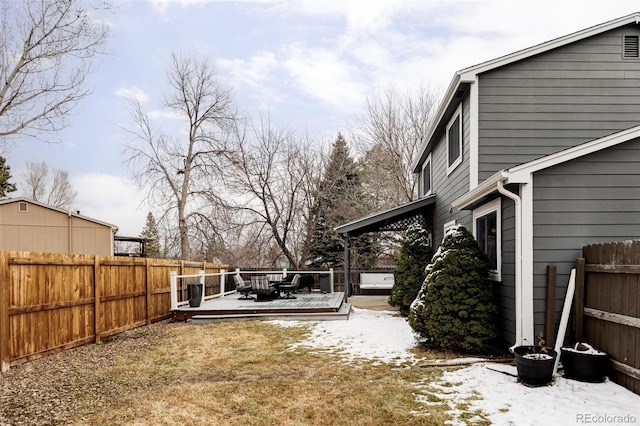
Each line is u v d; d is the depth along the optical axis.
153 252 27.84
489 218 7.31
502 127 7.98
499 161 7.95
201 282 11.48
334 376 5.55
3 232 18.91
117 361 6.44
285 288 13.08
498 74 8.06
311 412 4.30
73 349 7.04
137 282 9.35
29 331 6.11
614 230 5.67
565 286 5.62
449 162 10.26
